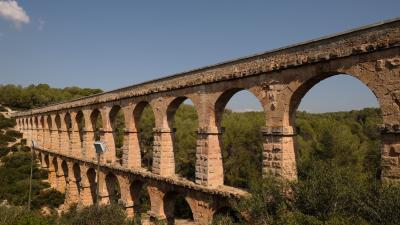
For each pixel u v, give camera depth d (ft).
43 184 200.03
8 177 202.59
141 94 116.37
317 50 66.18
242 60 81.41
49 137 225.76
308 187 53.78
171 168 107.65
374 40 57.77
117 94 133.69
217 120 90.17
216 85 87.56
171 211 103.65
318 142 150.92
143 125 247.29
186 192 92.17
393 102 55.62
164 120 107.14
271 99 74.54
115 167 125.70
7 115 397.19
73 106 173.06
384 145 57.31
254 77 78.38
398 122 55.01
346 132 151.64
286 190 59.11
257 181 63.93
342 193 49.73
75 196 169.78
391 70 55.88
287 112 71.77
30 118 283.79
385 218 43.45
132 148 123.44
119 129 285.23
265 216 56.34
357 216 46.16
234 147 177.68
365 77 59.21
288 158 72.28
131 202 118.42
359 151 144.87
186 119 270.87
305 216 48.42
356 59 60.39
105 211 87.97
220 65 86.84
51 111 214.07
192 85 94.17
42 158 226.17
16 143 283.59
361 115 301.43
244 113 279.08
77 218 88.43
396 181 52.90
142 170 115.03
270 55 75.10
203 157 89.61
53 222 99.60
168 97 105.29
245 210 60.03
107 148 140.56
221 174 89.97
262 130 76.02
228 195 75.82
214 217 75.66
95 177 154.40
